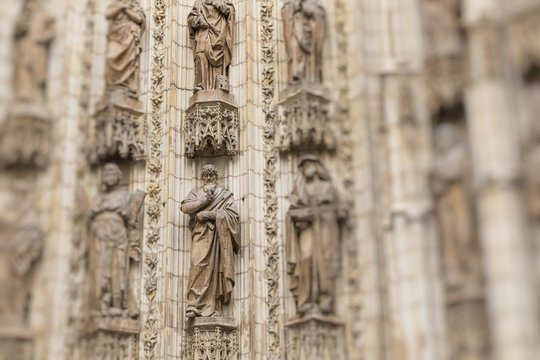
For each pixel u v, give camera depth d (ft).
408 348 43.75
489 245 39.83
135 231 51.72
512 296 38.52
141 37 55.47
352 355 46.78
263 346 50.34
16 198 47.03
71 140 50.11
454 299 41.57
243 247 52.60
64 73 50.70
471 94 42.24
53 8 51.08
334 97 51.44
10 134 47.39
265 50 55.67
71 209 49.08
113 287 49.37
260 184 53.21
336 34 52.26
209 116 54.24
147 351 50.31
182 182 53.93
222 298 51.70
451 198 42.73
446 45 45.11
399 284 44.98
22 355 45.14
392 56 49.01
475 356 39.96
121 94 52.95
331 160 50.98
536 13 40.83
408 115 46.55
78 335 47.50
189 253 52.75
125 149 52.37
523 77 40.93
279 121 53.06
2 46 48.11
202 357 50.39
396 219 45.83
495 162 40.29
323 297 47.96
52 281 47.14
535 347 37.76
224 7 55.93
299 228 49.80
